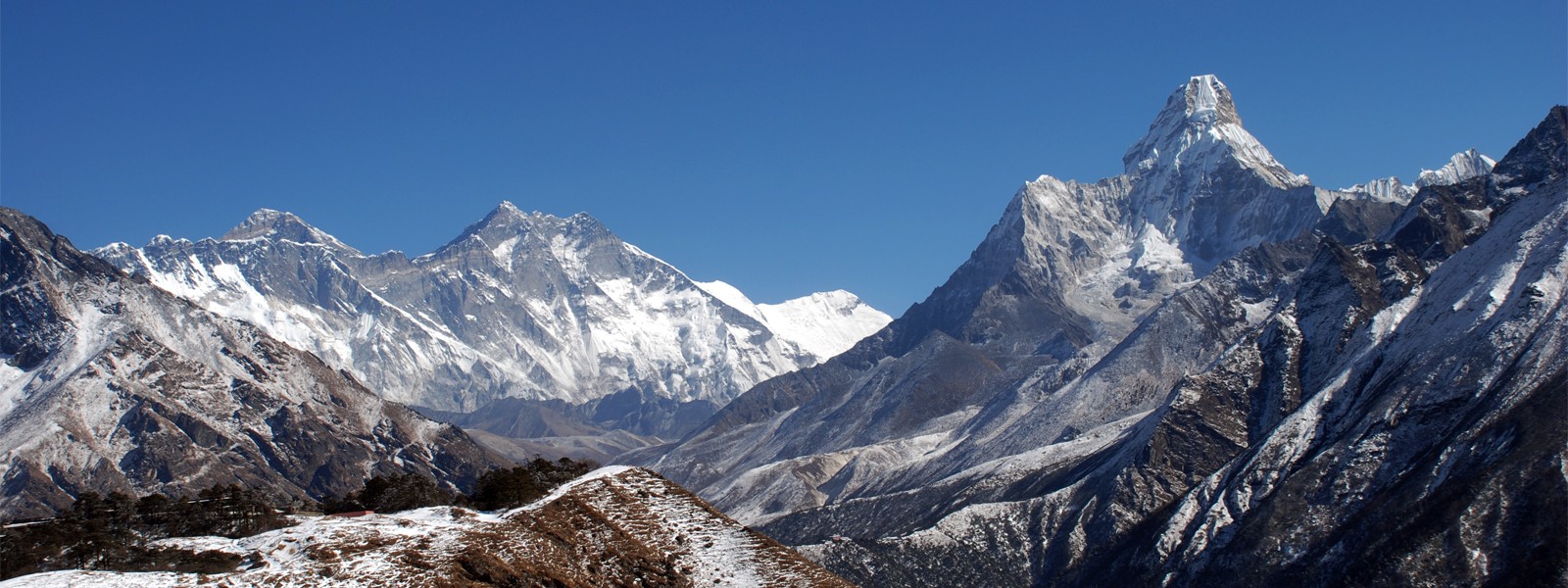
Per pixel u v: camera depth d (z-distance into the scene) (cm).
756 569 15212
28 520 17950
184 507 17212
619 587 14838
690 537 15750
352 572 14000
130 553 14400
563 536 15288
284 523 16825
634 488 16425
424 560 14350
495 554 14700
